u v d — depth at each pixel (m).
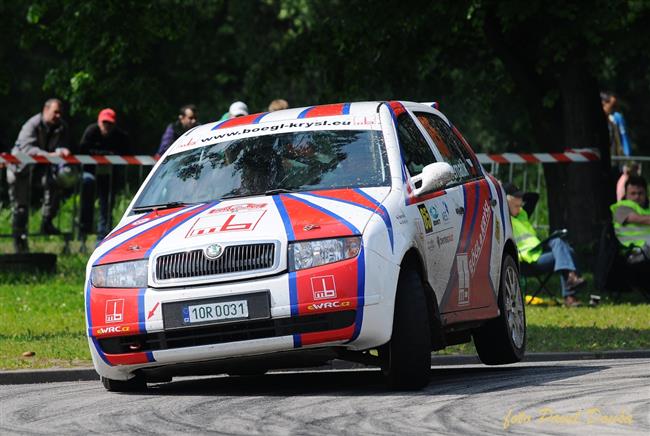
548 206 67.31
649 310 48.16
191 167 29.95
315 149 29.11
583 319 44.81
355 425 21.83
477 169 33.53
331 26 73.06
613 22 59.22
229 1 135.75
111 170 65.69
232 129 30.91
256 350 25.36
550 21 60.81
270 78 77.62
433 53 72.19
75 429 22.34
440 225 28.56
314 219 25.95
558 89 64.81
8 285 56.38
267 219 26.17
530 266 49.97
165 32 74.81
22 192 62.75
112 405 25.62
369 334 25.19
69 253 64.62
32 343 37.56
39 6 73.25
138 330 25.80
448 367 33.88
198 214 27.30
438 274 28.11
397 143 28.92
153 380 29.50
